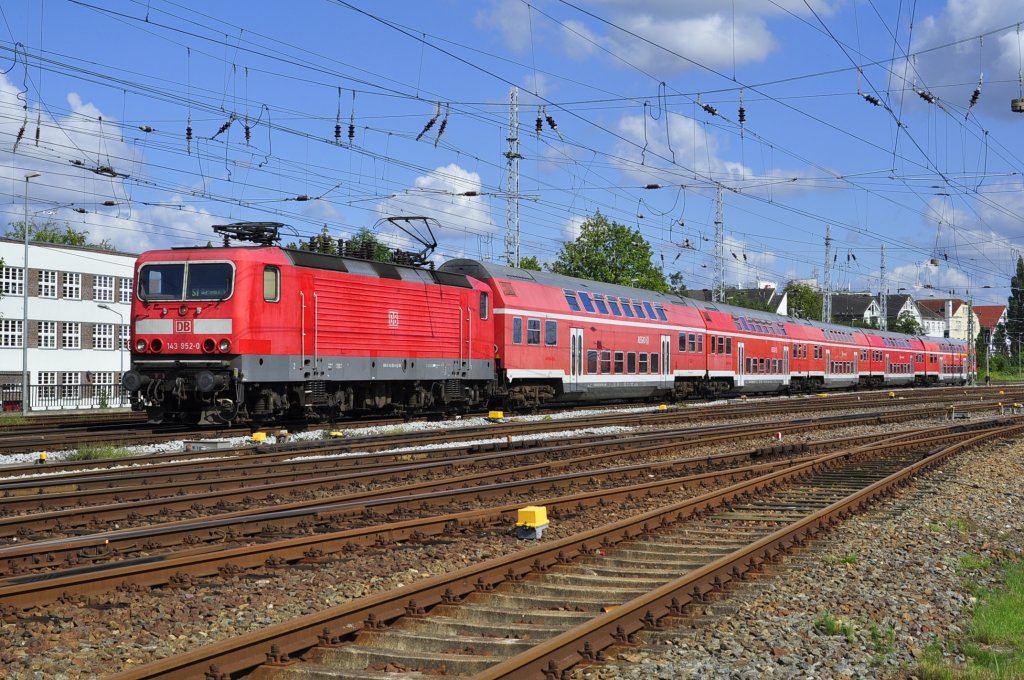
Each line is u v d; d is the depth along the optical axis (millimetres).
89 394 46188
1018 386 77812
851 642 7305
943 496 14742
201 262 21203
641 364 37281
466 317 27922
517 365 29938
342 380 23469
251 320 21000
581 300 33906
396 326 25094
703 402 42469
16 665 6289
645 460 19156
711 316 43500
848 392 60500
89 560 9031
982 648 7371
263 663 6340
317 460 16734
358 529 10078
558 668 6191
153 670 5688
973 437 23891
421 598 7727
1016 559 10906
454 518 11148
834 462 18391
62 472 15859
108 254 54000
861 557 10242
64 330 51781
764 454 19422
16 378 49562
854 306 129375
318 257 22953
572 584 8781
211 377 20641
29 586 7445
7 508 11867
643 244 60500
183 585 8234
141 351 21500
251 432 22188
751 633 7320
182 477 14719
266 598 8031
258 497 13094
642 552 10141
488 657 6527
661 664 6508
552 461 17516
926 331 140250
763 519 12258
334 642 6754
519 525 10891
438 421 26734
